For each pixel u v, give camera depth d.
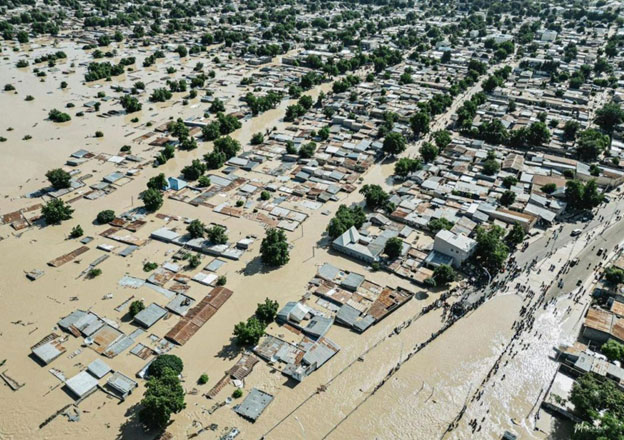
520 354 117.12
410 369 113.44
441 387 109.12
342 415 102.81
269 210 177.00
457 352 118.06
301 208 179.12
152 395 95.94
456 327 125.12
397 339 121.44
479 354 117.50
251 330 115.94
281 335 121.62
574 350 114.56
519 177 197.38
